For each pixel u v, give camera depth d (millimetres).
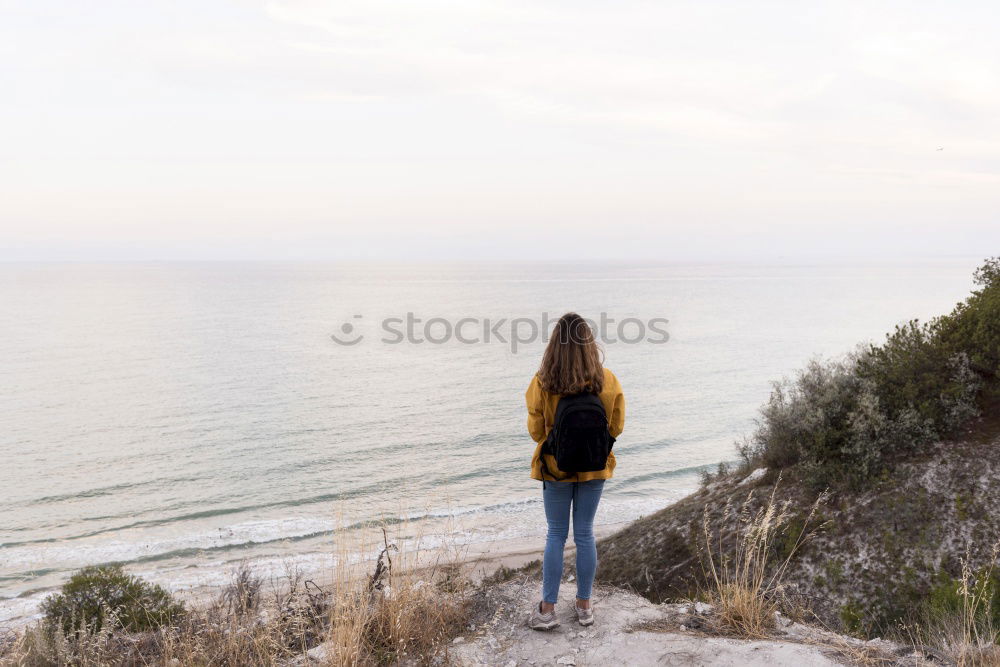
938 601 4781
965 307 10641
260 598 3812
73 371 80625
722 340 107312
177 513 30094
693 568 10445
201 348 105312
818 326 131125
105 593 9109
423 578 3844
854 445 9930
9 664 3787
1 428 49812
